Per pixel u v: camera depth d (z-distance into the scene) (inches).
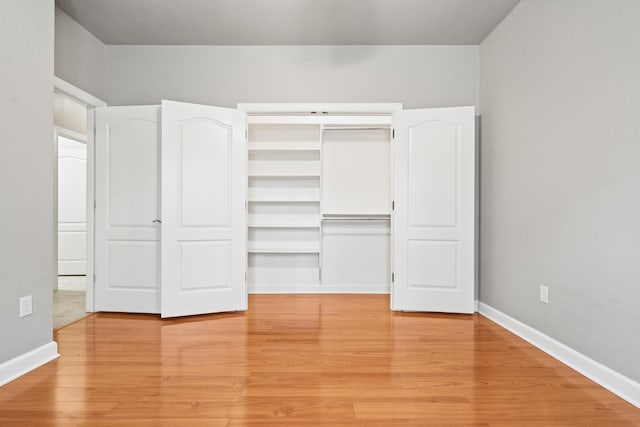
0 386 89.3
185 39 167.0
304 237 205.0
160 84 172.2
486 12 143.2
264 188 206.1
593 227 97.5
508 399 84.3
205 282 156.4
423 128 161.6
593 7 97.6
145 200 156.7
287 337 127.1
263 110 172.2
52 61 108.2
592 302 97.6
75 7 141.6
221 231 159.3
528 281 128.1
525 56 131.1
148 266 156.7
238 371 98.7
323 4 139.3
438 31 158.7
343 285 202.4
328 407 80.3
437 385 91.0
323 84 172.4
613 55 90.8
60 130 214.5
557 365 103.9
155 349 115.0
